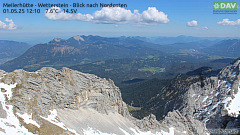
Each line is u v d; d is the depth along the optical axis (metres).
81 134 80.44
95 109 113.19
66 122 82.75
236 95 153.62
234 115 134.62
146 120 134.12
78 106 102.81
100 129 96.12
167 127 130.50
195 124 140.50
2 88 71.00
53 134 67.12
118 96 139.88
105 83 134.62
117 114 128.88
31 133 60.62
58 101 91.31
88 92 116.56
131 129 117.88
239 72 165.25
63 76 102.94
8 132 54.34
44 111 77.75
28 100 73.38
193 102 178.25
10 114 62.41
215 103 162.38
